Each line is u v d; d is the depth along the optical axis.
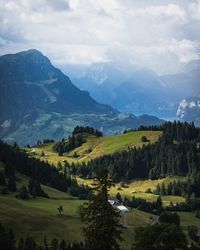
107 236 59.94
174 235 65.81
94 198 61.22
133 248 69.44
